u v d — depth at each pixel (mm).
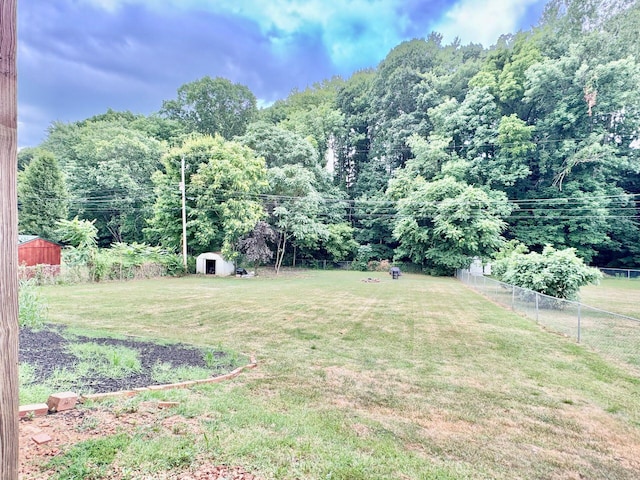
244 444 2303
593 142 22875
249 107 35969
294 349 5238
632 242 24406
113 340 5059
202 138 22016
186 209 20047
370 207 28766
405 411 3170
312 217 24906
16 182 954
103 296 10430
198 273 20188
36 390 2924
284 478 1970
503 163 24344
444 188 22672
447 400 3477
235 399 3135
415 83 29547
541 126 24828
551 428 2959
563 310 6910
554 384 4039
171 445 2205
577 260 9039
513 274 9781
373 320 7742
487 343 5891
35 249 16156
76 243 15094
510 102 26281
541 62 24625
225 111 34656
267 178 23797
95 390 3086
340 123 32312
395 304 10227
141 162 26656
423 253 23844
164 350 4703
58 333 5227
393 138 29312
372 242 29188
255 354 4887
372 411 3133
